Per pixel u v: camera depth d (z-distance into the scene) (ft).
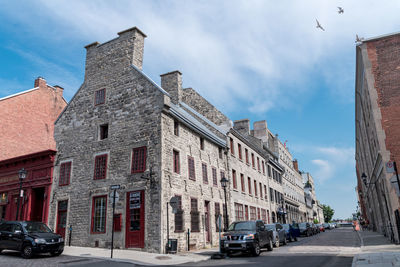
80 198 64.13
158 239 52.26
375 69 63.98
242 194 94.12
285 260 41.34
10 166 77.87
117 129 63.98
